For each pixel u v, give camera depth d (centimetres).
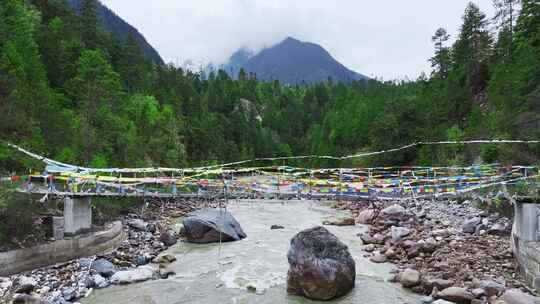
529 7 4859
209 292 1784
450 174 3119
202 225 2670
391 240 2509
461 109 5494
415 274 1817
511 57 4941
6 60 3606
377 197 2197
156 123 6053
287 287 1777
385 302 1638
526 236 1819
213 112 11862
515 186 2094
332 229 3080
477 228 2578
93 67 5009
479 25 6312
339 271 1702
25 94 3434
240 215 3731
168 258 2231
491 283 1653
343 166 7338
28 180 2330
